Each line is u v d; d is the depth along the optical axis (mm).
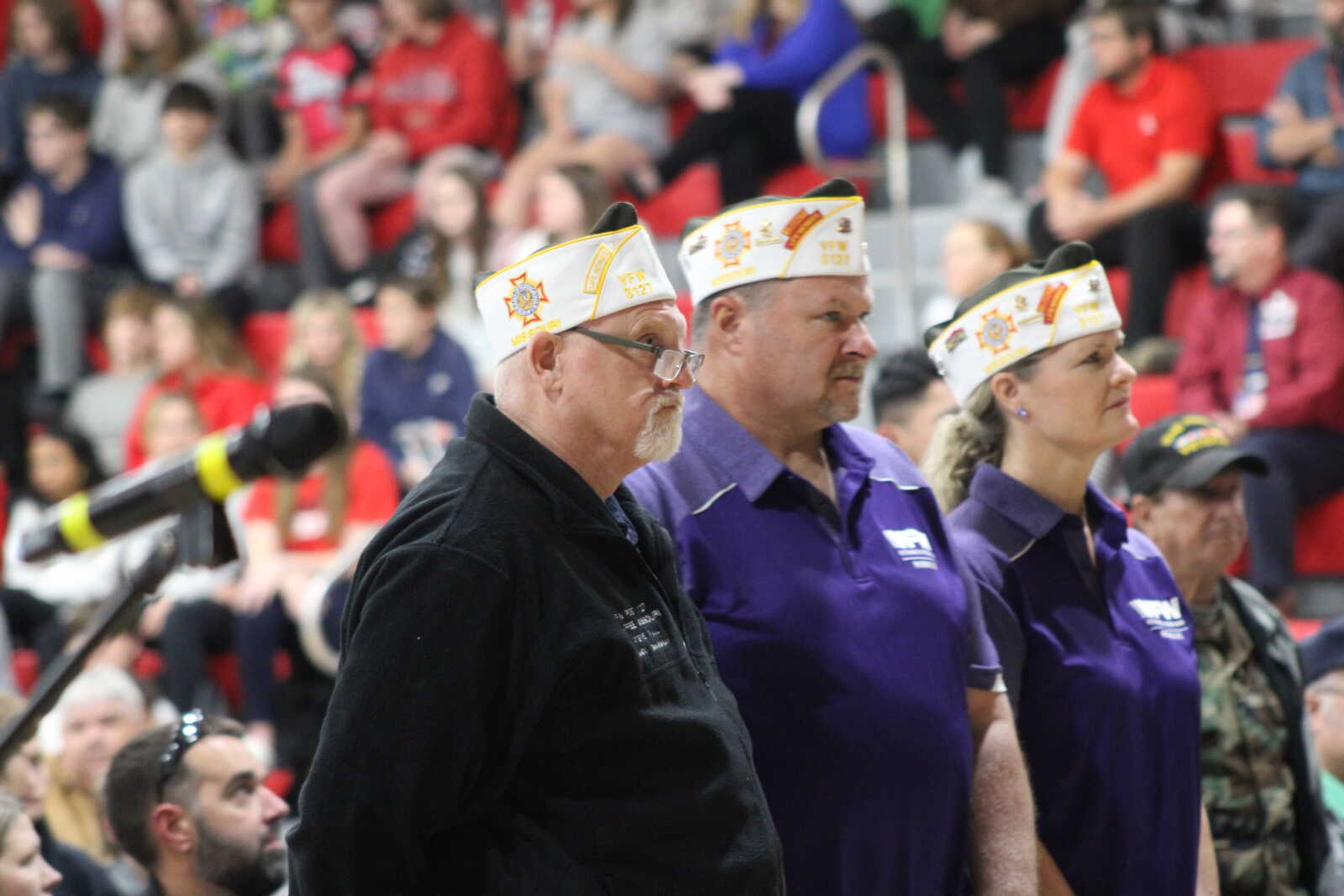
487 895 7145
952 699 8734
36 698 8555
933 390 12836
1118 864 9531
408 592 6965
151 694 17500
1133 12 22141
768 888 7422
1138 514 11445
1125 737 9555
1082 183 22984
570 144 26344
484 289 7684
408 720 6871
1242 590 11641
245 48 30766
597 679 7160
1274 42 24797
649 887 7195
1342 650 12961
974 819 9016
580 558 7309
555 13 30062
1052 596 9648
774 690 8383
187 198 28297
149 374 26328
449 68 28266
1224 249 19656
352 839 6867
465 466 7340
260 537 21234
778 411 8812
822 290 8703
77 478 23844
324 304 23500
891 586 8727
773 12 25703
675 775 7281
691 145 25578
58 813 14797
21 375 28562
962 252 20078
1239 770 11055
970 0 24922
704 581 8516
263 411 8125
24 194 29203
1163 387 20406
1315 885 11297
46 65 30844
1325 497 19266
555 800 7207
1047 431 9578
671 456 7531
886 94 25922
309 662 21125
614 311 7387
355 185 28125
